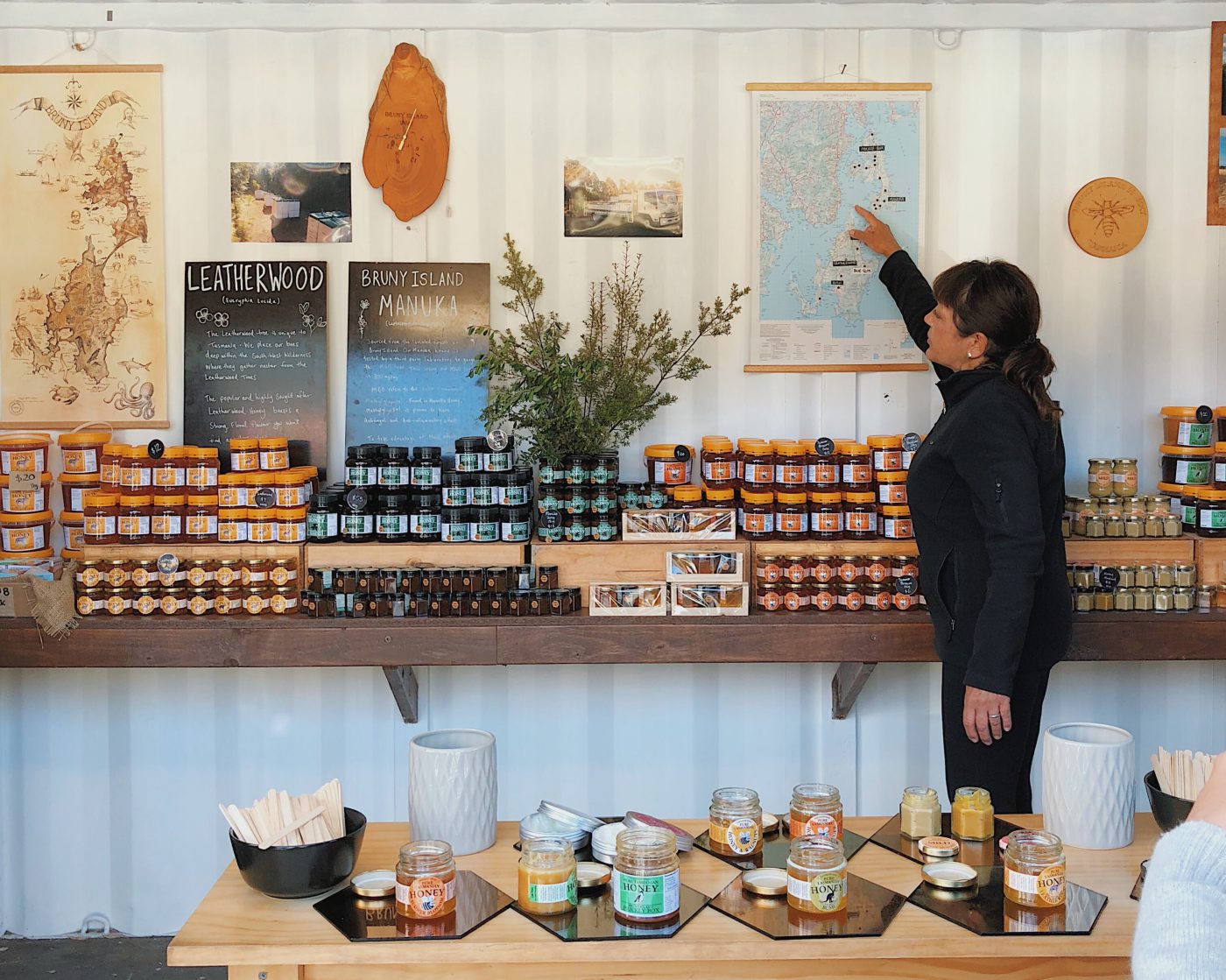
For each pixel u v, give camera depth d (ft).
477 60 11.94
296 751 12.34
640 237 12.10
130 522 10.94
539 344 11.86
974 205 12.19
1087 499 11.34
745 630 10.69
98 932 12.32
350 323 12.00
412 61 11.82
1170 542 11.19
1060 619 9.02
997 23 11.91
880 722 12.49
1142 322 12.29
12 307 11.94
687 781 12.48
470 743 7.00
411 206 11.94
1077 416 12.33
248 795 12.35
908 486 9.43
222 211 11.96
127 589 10.88
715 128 12.05
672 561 10.86
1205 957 2.64
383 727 12.34
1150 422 12.34
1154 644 10.85
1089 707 12.52
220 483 10.96
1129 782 6.70
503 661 10.62
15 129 11.84
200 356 11.97
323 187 11.96
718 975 5.56
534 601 10.75
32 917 12.28
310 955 5.41
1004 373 8.85
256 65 11.89
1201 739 12.57
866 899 5.88
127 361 11.99
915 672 12.47
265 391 11.98
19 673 12.18
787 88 11.98
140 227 11.91
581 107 11.99
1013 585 8.30
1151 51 12.13
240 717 12.30
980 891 5.98
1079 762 6.66
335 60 11.89
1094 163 12.19
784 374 12.23
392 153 11.90
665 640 10.68
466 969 5.54
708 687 12.43
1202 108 12.14
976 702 8.39
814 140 12.03
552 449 11.07
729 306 12.10
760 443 11.52
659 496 11.40
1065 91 12.13
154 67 11.82
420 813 6.66
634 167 12.03
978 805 6.76
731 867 6.38
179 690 12.26
